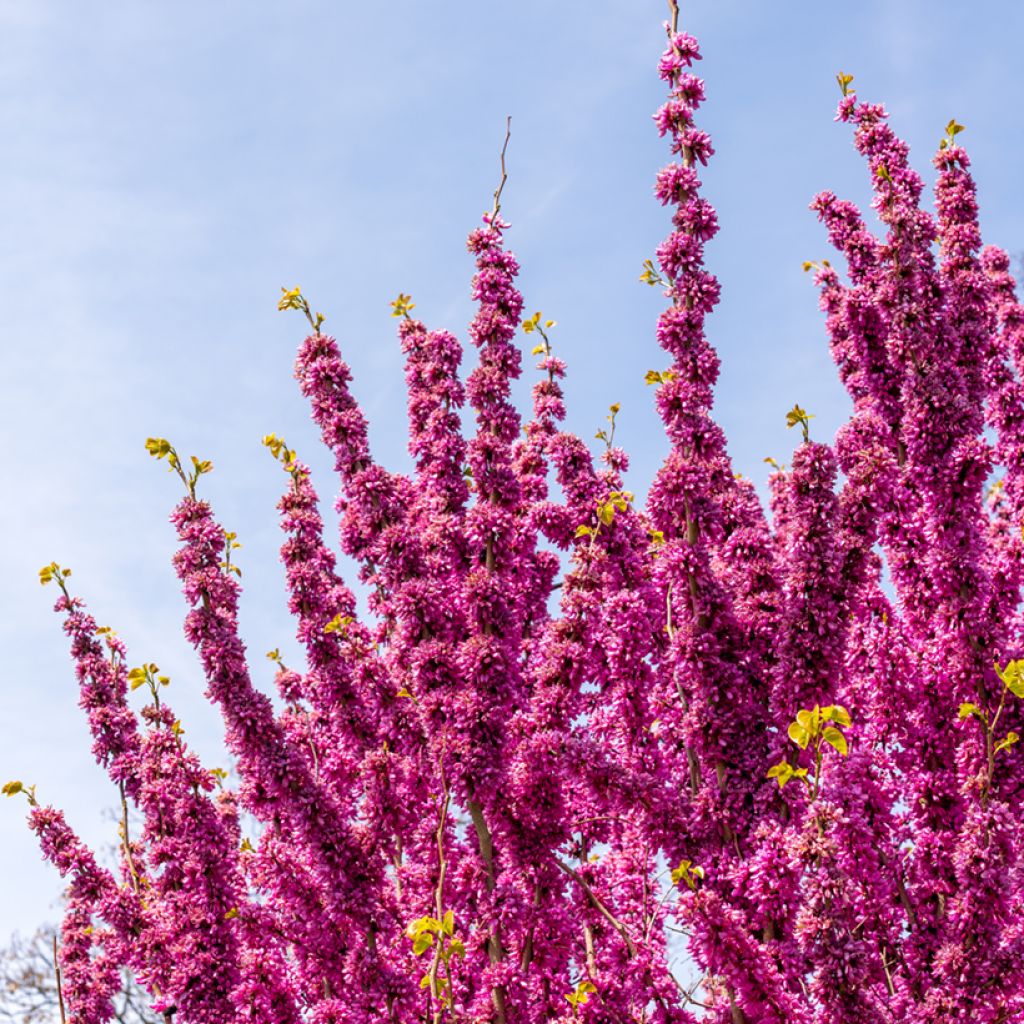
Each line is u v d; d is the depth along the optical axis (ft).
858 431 27.76
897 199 28.73
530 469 34.99
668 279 24.45
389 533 26.78
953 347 27.50
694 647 22.53
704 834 22.20
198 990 29.25
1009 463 34.42
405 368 32.63
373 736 29.25
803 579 21.75
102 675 37.52
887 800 25.71
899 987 24.64
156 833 33.83
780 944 20.25
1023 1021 22.58
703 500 23.11
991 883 21.62
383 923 25.45
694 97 25.03
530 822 24.00
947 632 25.32
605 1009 23.44
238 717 25.80
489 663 24.02
